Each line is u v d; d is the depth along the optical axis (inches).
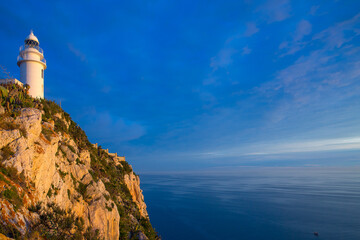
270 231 4318.4
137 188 2429.9
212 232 4205.2
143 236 1481.3
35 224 601.0
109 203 1274.6
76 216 993.5
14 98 927.7
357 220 5167.3
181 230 4298.7
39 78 1606.8
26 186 686.5
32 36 1625.2
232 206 6643.7
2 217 501.4
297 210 6200.8
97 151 2091.5
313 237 4033.0
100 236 1058.1
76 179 1164.5
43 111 1141.1
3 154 665.6
